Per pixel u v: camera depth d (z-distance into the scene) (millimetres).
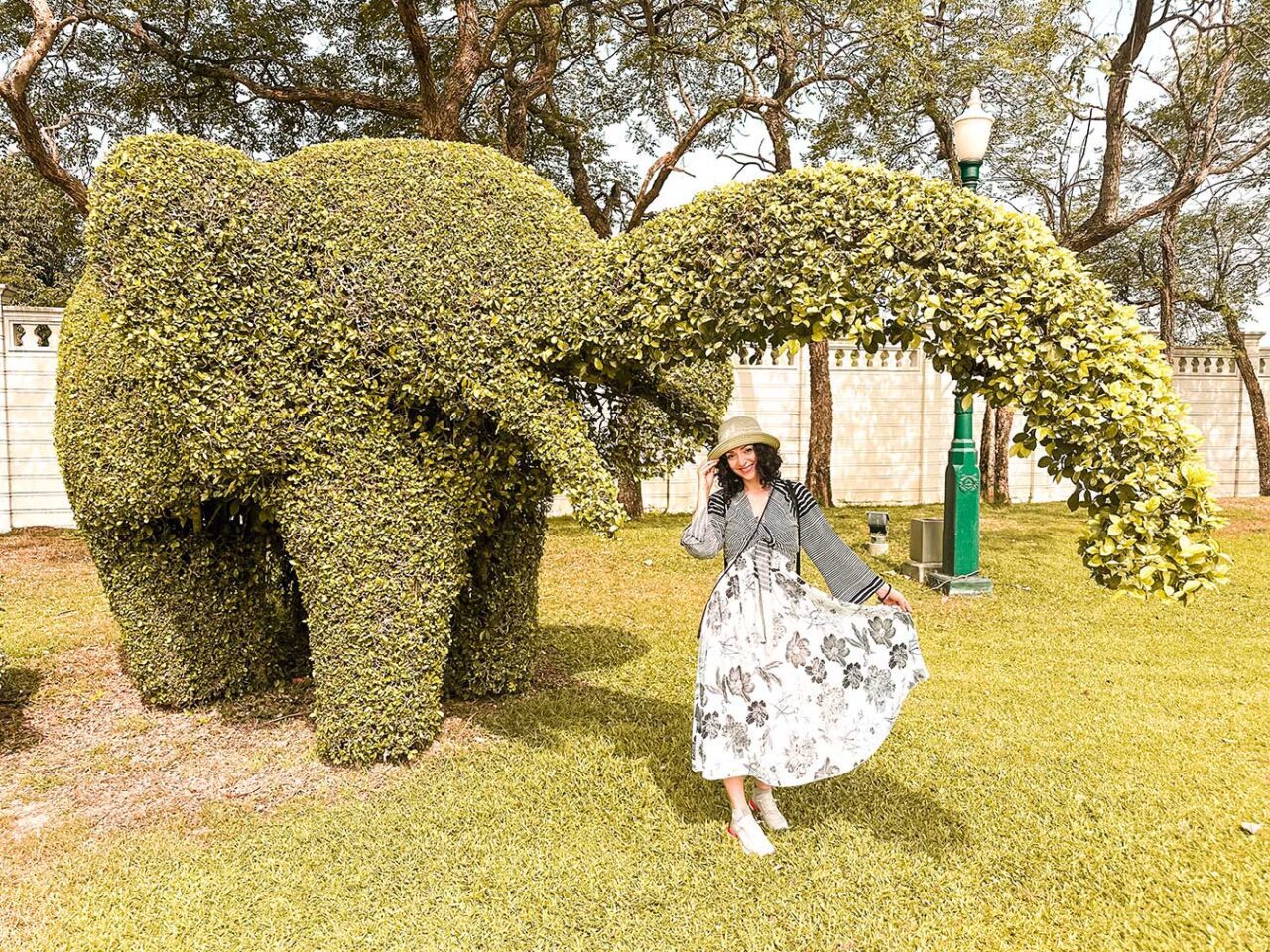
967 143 7137
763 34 11219
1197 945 2559
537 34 12398
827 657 3055
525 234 3803
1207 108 11797
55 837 3279
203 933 2646
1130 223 11727
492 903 2809
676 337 3283
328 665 3883
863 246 2963
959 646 5910
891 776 3730
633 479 4738
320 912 2758
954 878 2934
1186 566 2564
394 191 3795
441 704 4746
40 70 12219
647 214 14922
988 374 2951
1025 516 12445
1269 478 15453
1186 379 15500
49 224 21406
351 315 3670
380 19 12469
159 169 3514
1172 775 3723
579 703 4785
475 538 4340
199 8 12164
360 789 3672
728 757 3051
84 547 10391
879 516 9250
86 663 5684
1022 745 4074
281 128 13742
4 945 2584
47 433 11836
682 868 3000
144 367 3598
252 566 4953
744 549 3139
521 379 3578
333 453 3775
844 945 2586
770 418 14398
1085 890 2859
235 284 3588
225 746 4258
